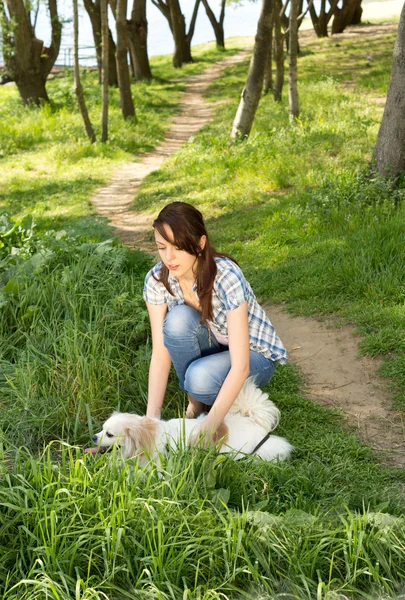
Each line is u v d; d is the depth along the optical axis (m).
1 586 2.70
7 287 5.39
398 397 4.45
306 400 4.49
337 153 12.47
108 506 2.93
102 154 18.00
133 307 5.36
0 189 14.65
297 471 3.55
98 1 28.41
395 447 3.96
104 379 4.52
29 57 24.02
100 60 29.05
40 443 4.05
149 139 20.30
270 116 18.52
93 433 4.10
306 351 5.39
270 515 2.95
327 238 7.73
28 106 24.05
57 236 6.81
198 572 2.74
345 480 3.57
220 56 42.38
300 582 2.73
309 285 6.50
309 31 44.53
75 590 2.61
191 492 3.04
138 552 2.81
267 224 9.01
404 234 6.71
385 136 8.59
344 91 20.34
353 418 4.33
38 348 4.94
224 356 3.81
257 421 3.60
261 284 6.87
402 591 2.73
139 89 28.67
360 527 2.86
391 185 8.46
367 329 5.45
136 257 6.82
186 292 3.79
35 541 2.89
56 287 5.56
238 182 12.08
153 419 3.47
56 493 2.95
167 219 3.43
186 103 27.56
